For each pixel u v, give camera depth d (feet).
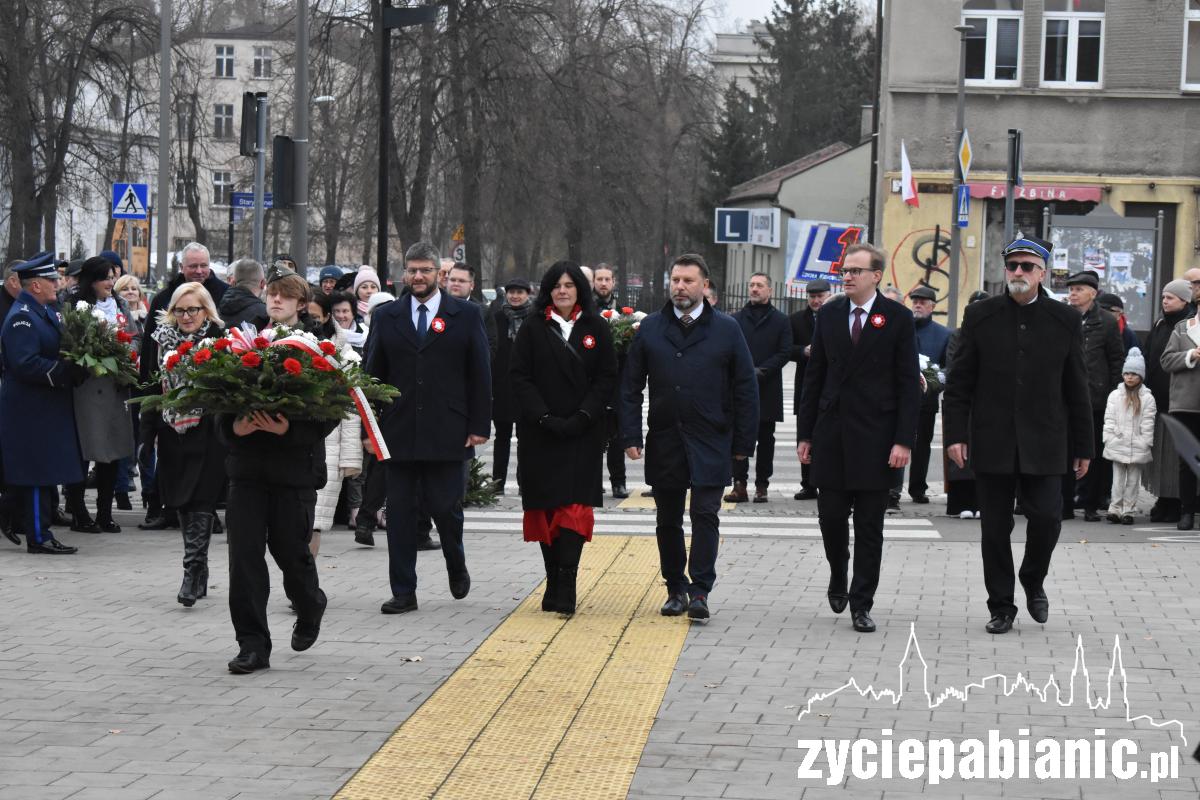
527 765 24.59
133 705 28.22
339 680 30.35
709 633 35.32
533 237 164.25
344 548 48.06
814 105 343.67
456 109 147.23
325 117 146.20
